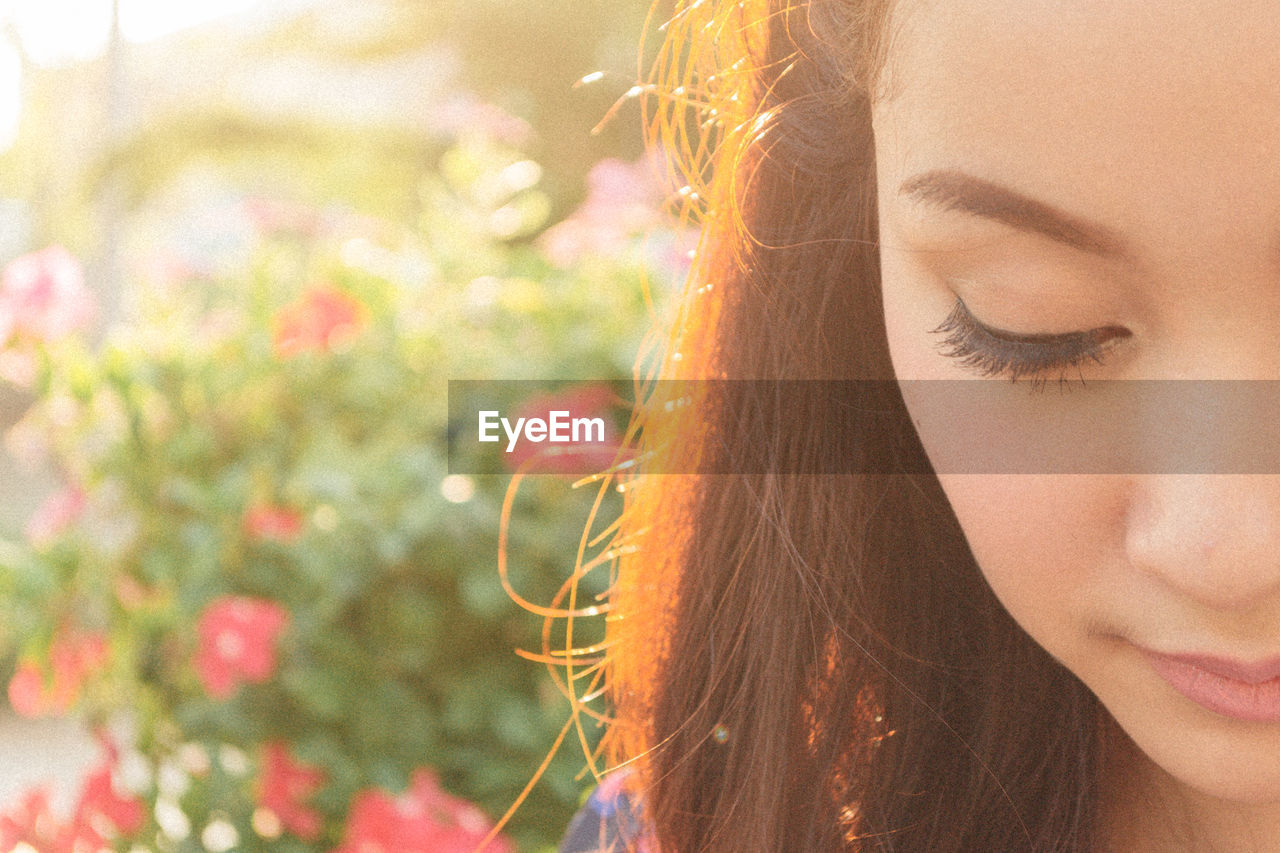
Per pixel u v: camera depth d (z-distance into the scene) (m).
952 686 0.59
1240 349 0.40
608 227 1.89
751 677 0.61
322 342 1.77
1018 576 0.45
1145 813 0.54
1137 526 0.42
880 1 0.45
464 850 1.47
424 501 1.57
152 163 5.56
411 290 1.89
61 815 1.81
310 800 1.54
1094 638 0.44
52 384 1.72
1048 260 0.41
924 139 0.42
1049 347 0.43
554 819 1.56
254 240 1.97
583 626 1.59
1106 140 0.39
